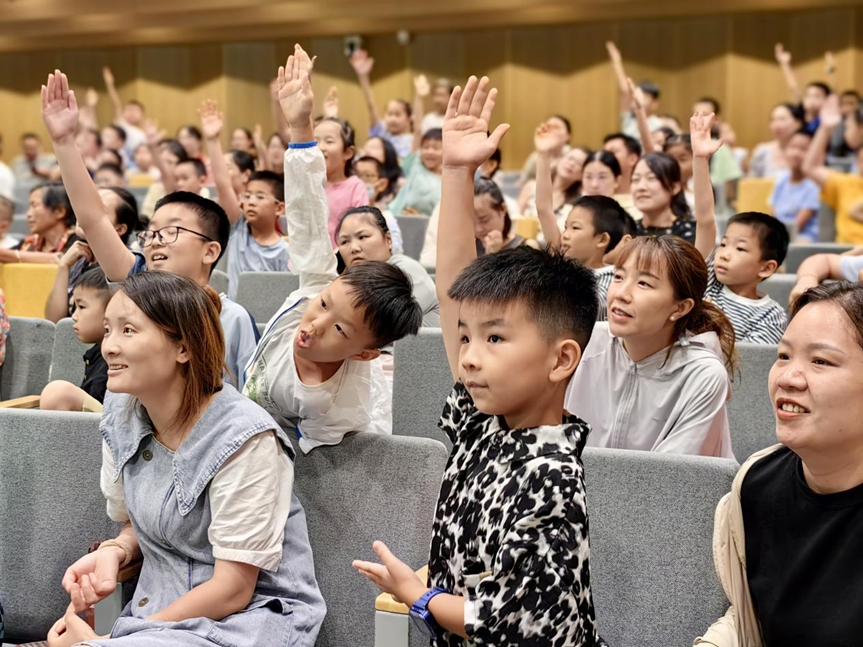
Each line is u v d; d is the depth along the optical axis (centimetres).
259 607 171
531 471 130
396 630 151
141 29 1281
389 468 183
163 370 171
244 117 1378
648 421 215
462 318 135
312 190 209
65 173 237
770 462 153
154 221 254
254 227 429
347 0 1168
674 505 170
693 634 168
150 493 175
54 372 288
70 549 197
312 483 187
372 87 1293
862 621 139
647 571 171
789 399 140
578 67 1212
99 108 1435
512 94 1241
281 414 191
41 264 404
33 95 1468
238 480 169
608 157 474
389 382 285
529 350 131
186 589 172
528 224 570
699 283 206
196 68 1391
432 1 1148
